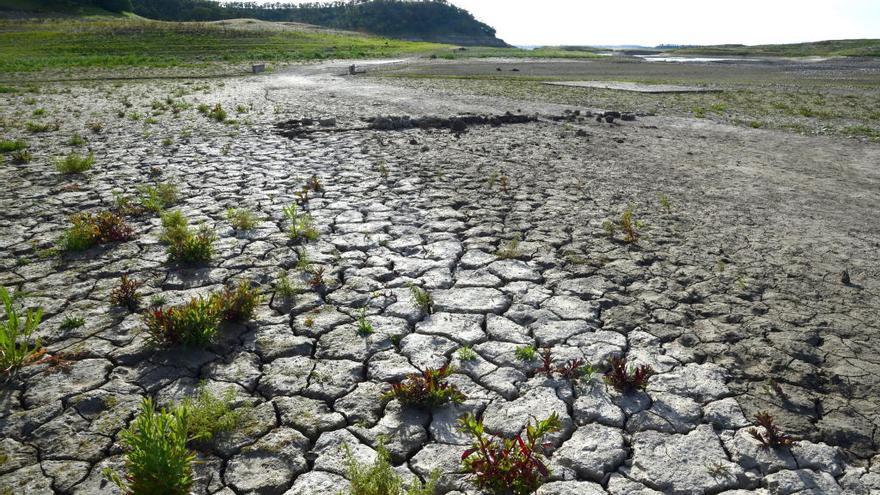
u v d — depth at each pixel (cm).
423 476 382
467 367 509
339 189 1065
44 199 980
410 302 625
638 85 3741
